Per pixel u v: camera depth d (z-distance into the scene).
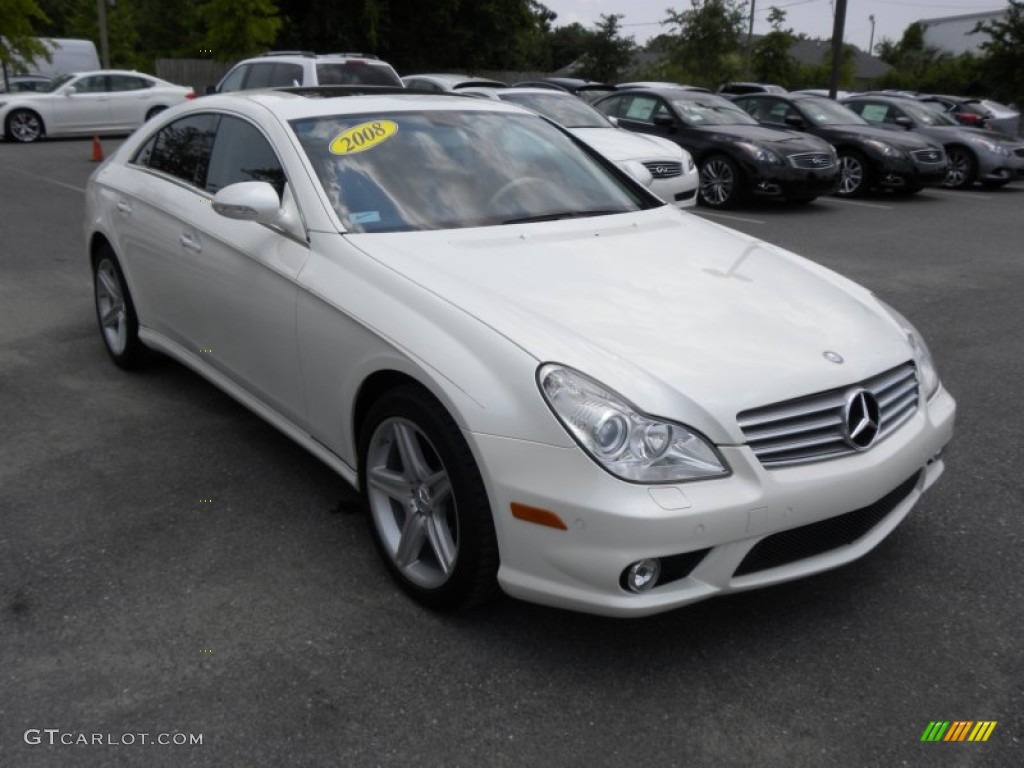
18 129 19.48
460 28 36.19
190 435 4.28
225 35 25.27
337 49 33.91
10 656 2.68
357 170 3.56
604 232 3.56
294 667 2.66
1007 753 2.37
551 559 2.49
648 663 2.71
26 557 3.21
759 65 39.50
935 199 14.05
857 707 2.54
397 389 2.86
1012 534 3.47
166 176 4.39
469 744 2.38
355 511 3.59
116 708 2.48
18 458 4.01
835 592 3.08
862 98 17.31
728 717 2.49
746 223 11.15
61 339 5.71
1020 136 25.27
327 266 3.21
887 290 7.59
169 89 21.11
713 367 2.61
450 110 4.12
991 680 2.65
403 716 2.47
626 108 13.76
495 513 2.57
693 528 2.40
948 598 3.05
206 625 2.85
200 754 2.33
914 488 3.09
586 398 2.45
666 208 4.12
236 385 3.96
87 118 20.17
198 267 3.92
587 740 2.40
